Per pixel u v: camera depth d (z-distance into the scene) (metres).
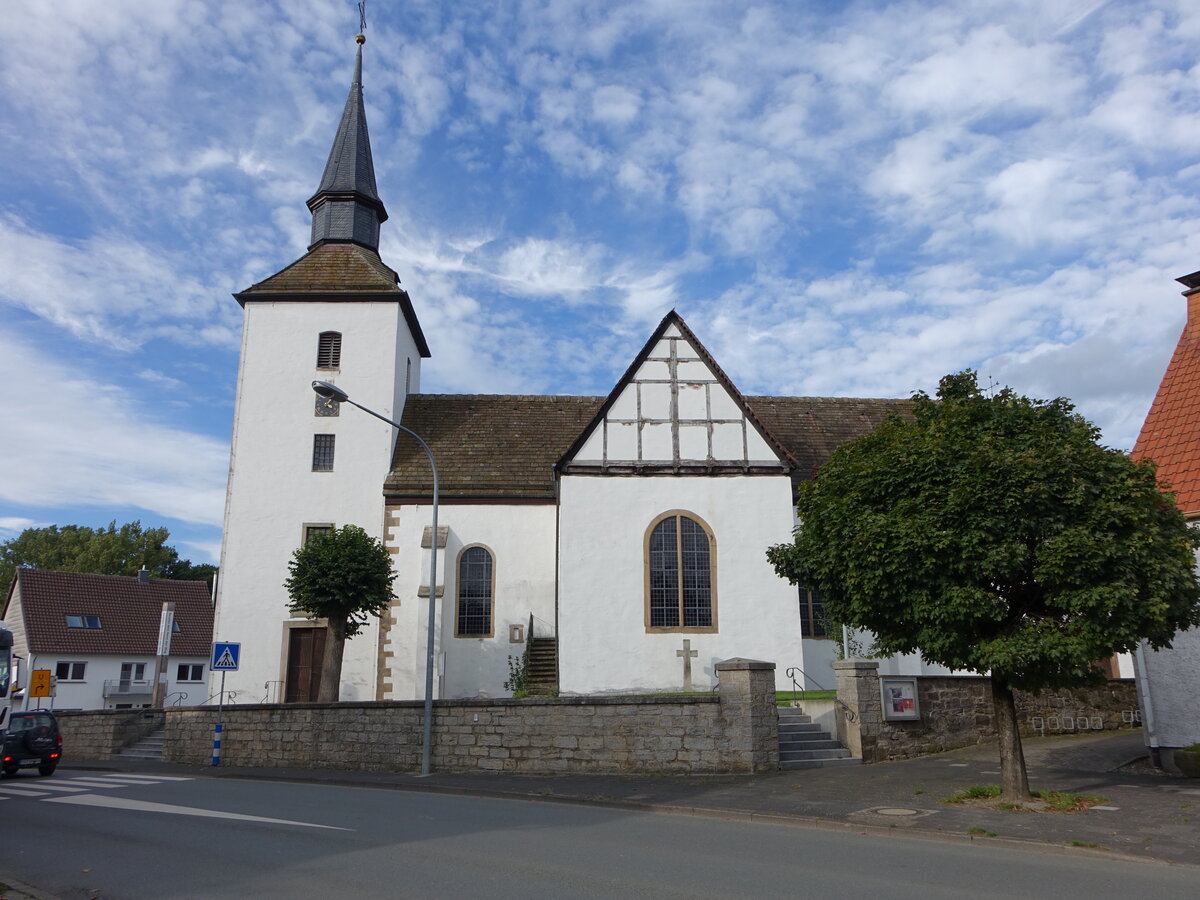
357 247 30.78
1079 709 19.69
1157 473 15.87
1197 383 16.59
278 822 11.58
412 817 12.02
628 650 22.69
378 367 28.27
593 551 23.12
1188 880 8.03
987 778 14.40
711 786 14.66
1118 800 12.02
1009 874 8.26
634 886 7.71
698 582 23.22
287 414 27.80
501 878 8.05
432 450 28.41
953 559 11.39
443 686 25.16
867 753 16.97
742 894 7.41
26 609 48.75
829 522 12.66
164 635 30.86
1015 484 11.22
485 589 26.22
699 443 23.92
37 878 8.54
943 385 13.38
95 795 15.31
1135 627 10.88
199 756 22.08
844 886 7.72
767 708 16.36
